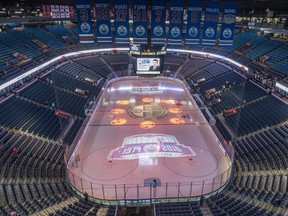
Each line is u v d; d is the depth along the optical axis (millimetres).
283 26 35875
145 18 23297
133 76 44625
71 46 49688
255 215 14188
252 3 34469
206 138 25688
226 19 22656
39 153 21625
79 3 22344
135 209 17016
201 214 15219
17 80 29266
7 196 15789
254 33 47531
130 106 33438
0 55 33250
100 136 26047
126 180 19484
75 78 39375
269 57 38031
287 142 21719
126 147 24047
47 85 33656
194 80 42438
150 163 21594
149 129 27438
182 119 29750
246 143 23578
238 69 40438
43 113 27734
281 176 18047
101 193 17891
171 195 17750
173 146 24141
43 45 43906
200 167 21047
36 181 18094
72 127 27188
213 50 49594
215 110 31672
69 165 21109
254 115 27766
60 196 17391
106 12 22906
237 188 18188
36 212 14688
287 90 28344
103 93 37406
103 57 49875
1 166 18594
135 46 26922
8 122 23922
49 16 43094
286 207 14695
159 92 38500
